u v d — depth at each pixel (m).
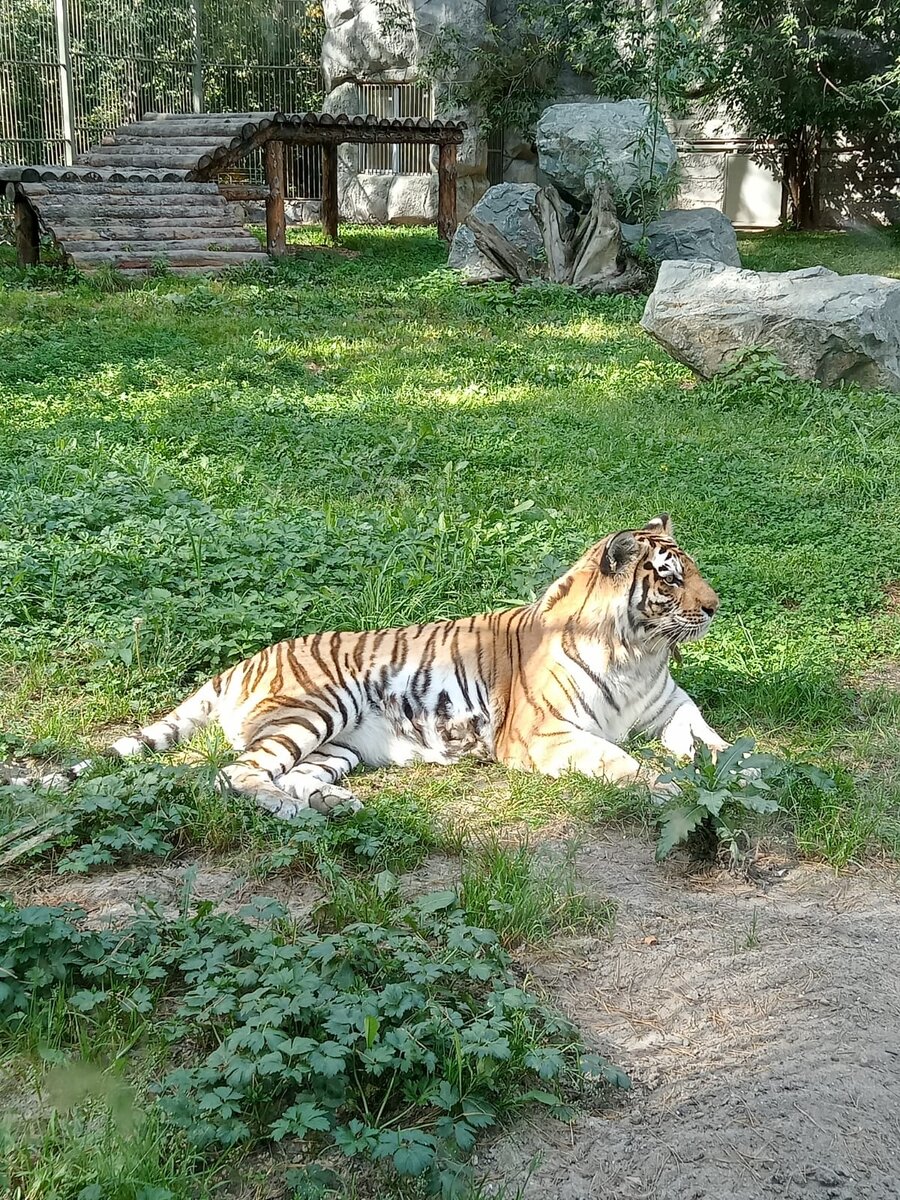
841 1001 3.85
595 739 5.40
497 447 10.97
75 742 5.70
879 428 11.66
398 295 19.39
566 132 21.64
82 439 10.73
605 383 13.96
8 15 26.31
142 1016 3.61
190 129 22.67
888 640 7.11
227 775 5.17
